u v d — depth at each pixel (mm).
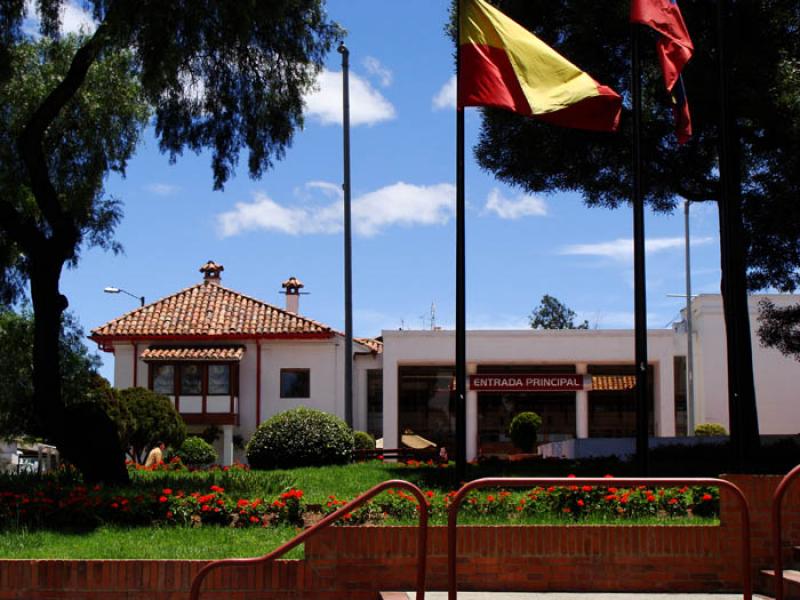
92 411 15789
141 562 8930
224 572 8977
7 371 23000
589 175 20438
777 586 7945
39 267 15719
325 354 42844
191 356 41906
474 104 12695
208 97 17391
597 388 39188
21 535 11016
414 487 7816
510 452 37750
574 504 11516
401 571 9172
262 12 15672
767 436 21859
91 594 8883
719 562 9469
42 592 8875
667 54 13500
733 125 17672
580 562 9375
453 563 7801
